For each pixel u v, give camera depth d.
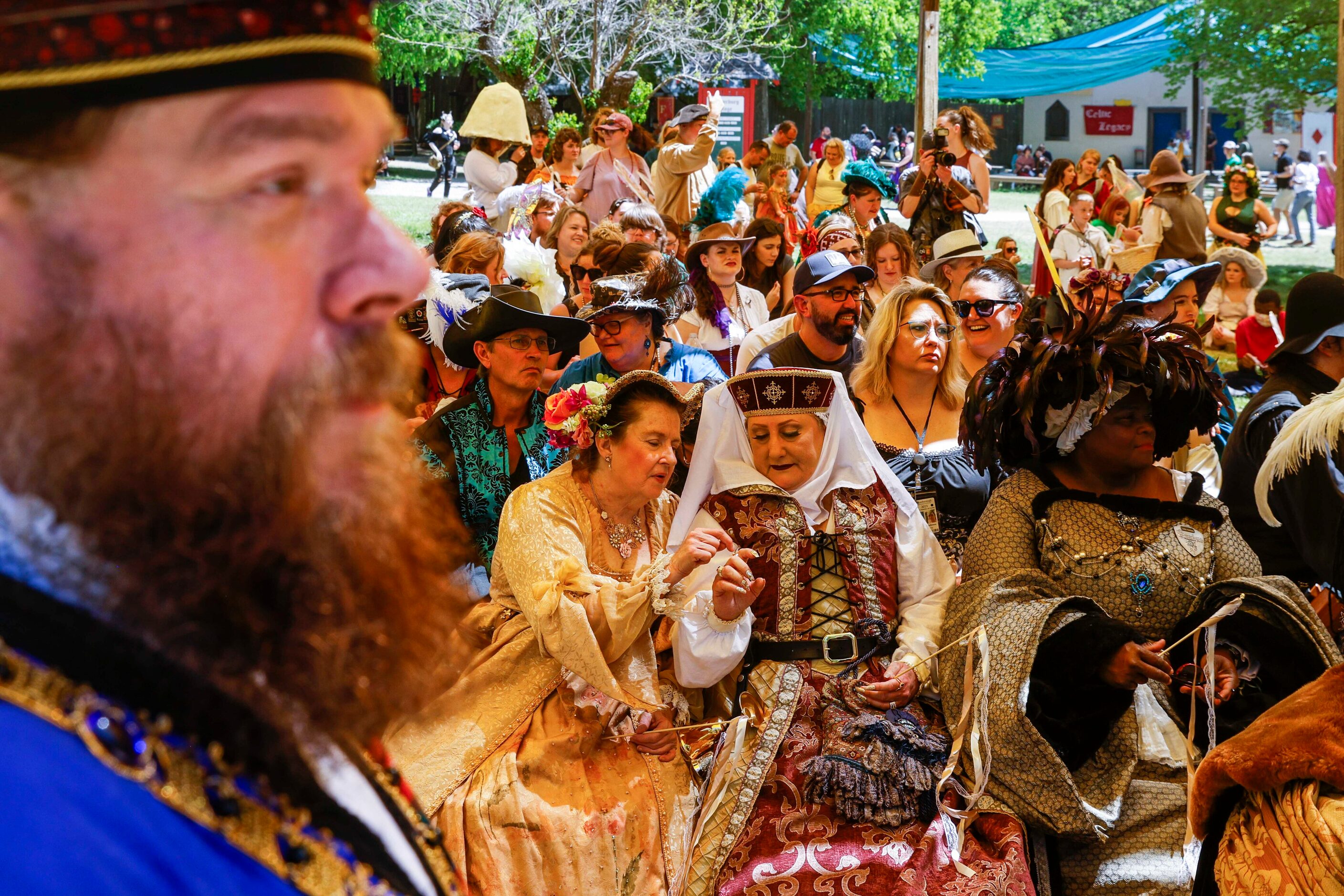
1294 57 15.41
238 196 0.53
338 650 0.59
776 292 6.79
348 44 0.57
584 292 5.22
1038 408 2.93
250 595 0.58
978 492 3.68
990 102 37.75
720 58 20.53
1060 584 2.91
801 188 12.50
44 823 0.48
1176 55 16.75
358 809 0.67
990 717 2.69
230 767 0.56
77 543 0.53
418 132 28.81
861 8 26.72
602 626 2.67
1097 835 2.64
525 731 2.79
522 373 3.50
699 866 2.66
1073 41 27.30
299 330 0.55
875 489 3.06
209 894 0.53
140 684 0.53
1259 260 8.30
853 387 3.95
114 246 0.51
